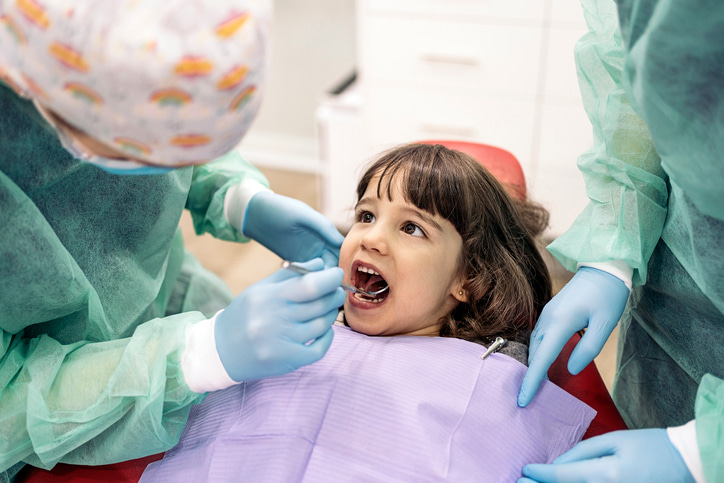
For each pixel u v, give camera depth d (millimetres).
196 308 1140
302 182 2682
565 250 841
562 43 1846
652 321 867
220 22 457
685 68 499
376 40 2014
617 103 790
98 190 760
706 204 585
